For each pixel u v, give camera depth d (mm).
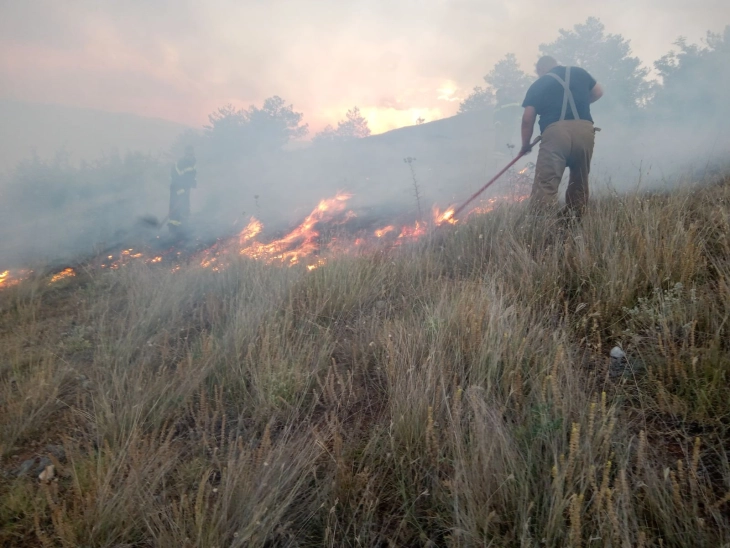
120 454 2156
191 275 4566
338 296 3689
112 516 1941
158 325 3838
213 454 2227
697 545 1594
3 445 2465
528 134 4586
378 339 3049
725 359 2232
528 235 4082
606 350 2756
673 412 2168
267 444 2158
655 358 2471
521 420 2172
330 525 1919
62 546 1865
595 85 4516
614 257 3201
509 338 2631
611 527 1579
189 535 1872
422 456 2107
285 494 2029
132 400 2648
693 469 1708
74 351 3621
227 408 2719
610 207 3996
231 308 3643
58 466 2209
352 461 2156
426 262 4105
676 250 3168
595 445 1899
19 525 2033
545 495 1767
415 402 2295
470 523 1743
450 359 2678
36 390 2904
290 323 3291
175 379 2832
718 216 3541
